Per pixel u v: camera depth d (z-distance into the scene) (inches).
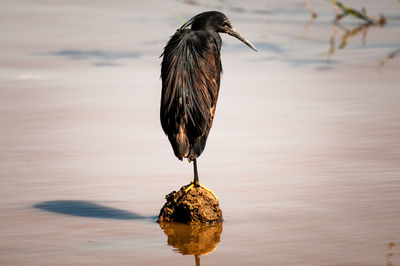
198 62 383.6
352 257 343.9
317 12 1224.8
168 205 403.2
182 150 377.7
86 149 543.5
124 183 468.4
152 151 539.8
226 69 826.8
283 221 395.9
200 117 379.6
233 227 390.0
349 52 912.3
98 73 808.9
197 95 379.9
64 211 417.4
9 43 965.8
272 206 420.5
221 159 517.3
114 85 754.2
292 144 548.4
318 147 538.3
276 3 1304.1
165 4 1277.1
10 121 617.0
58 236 378.3
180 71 380.5
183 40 389.1
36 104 673.0
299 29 1080.8
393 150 525.0
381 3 1284.4
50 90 727.7
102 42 983.6
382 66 822.5
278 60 872.9
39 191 452.4
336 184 455.5
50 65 844.6
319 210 411.5
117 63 862.5
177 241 372.2
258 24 1115.9
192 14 1181.1
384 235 371.2
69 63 857.5
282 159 512.1
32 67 832.9
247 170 490.0
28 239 373.4
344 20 1154.0
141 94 717.9
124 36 1023.0
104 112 650.8
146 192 451.8
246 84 751.1
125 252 356.5
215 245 364.8
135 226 395.2
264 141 558.6
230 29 420.8
